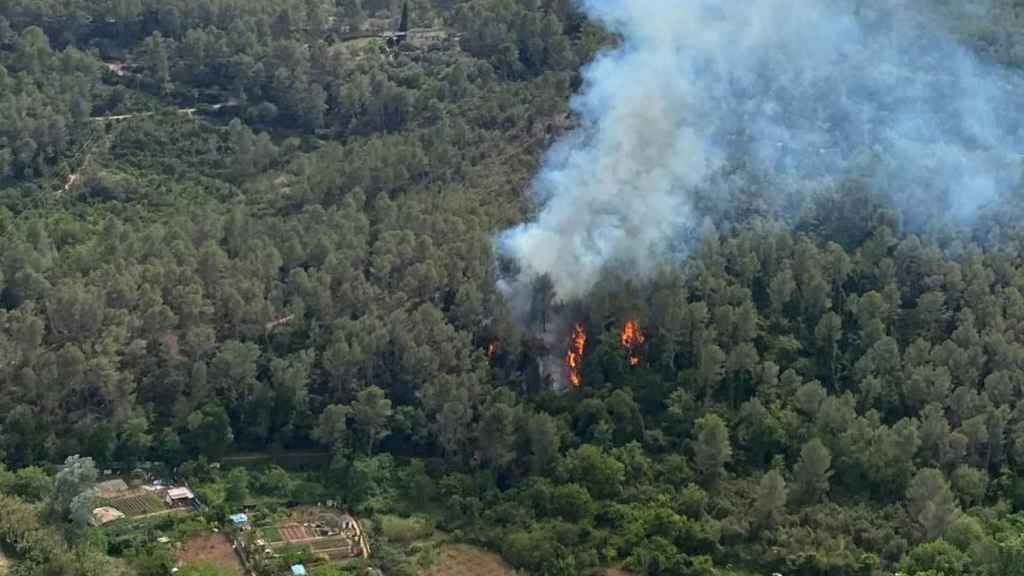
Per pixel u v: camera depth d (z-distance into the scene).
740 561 188.50
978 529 186.25
